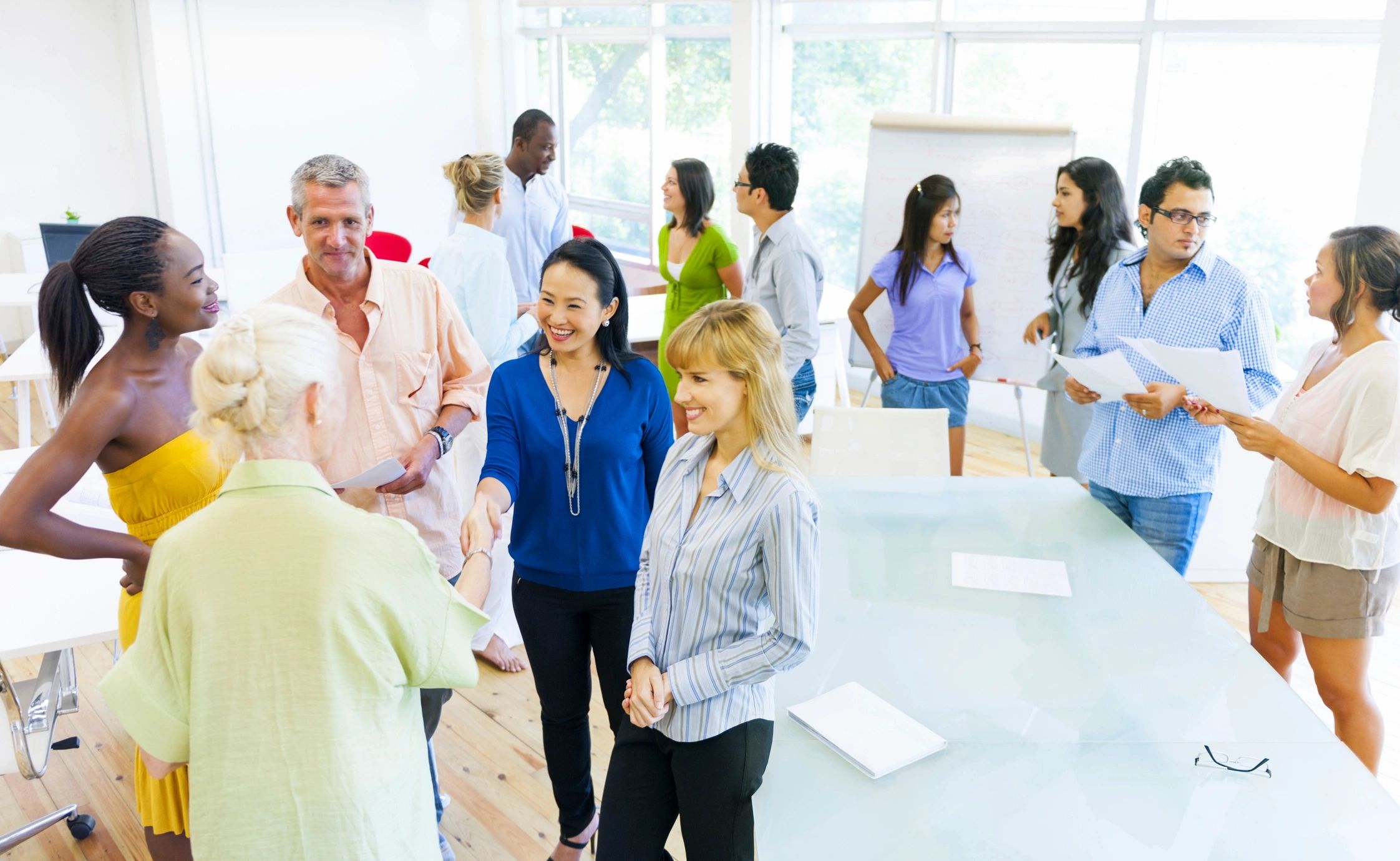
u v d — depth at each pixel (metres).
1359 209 3.84
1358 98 4.25
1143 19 4.91
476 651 3.52
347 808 1.36
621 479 2.25
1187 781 1.75
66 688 2.44
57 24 7.21
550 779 2.68
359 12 8.08
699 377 1.73
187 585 1.32
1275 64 4.50
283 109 7.89
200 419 1.32
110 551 1.86
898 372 4.01
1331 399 2.39
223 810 1.35
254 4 7.61
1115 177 3.46
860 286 4.77
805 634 1.70
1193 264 2.81
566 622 2.29
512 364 2.30
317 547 1.33
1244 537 4.13
